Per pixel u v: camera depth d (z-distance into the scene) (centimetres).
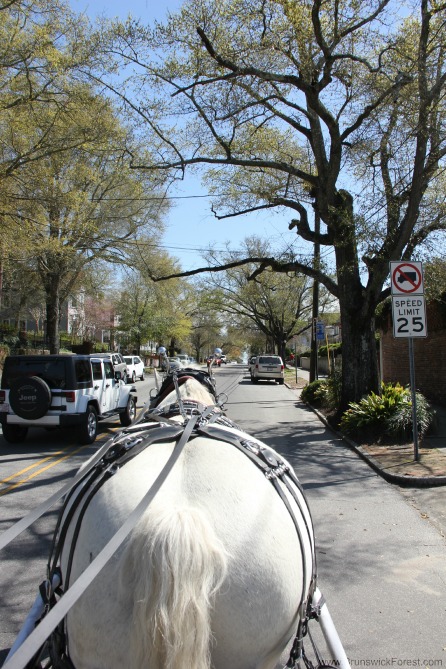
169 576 164
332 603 469
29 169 1767
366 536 638
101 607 182
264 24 1267
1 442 1277
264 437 1367
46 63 1594
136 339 5616
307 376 4428
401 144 1347
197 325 8206
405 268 1008
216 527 195
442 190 1449
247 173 1669
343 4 1288
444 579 518
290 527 216
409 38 1316
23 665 151
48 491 834
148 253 3272
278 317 5728
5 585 502
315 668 257
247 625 188
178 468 221
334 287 1518
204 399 336
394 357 2288
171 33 1288
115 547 174
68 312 5972
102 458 247
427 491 838
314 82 1328
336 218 1434
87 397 1248
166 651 161
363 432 1231
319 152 1454
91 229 2405
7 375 1224
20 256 2416
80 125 1656
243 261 1586
